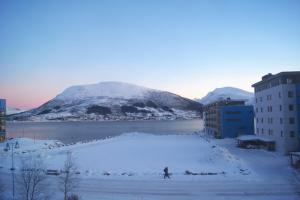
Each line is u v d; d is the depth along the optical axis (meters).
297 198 42.59
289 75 83.56
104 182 54.00
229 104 147.75
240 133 134.25
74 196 43.69
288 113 82.69
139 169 65.75
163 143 126.62
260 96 102.31
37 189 49.12
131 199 43.69
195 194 45.66
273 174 58.03
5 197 45.84
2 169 68.25
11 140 136.75
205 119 188.38
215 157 78.00
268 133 95.06
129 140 146.25
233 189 47.94
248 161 73.00
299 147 81.44
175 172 61.53
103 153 96.00
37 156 87.94
